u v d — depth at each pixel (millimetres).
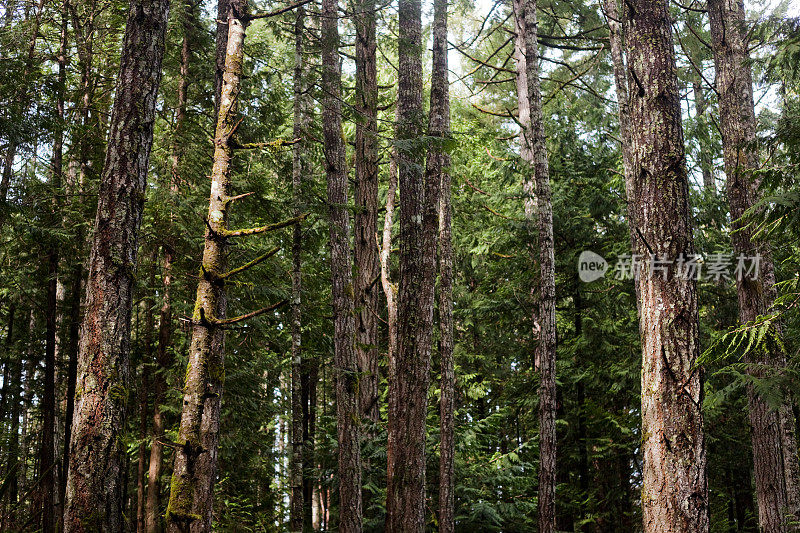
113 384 6855
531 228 16250
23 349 15094
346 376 10117
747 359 10477
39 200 11797
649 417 6070
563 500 15539
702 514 5750
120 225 7188
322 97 11461
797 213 7121
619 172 16578
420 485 9336
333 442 12156
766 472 10375
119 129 7391
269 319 14906
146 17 7688
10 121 10047
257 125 14555
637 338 15836
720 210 16266
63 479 12234
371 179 14016
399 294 9977
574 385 16609
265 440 18688
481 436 13102
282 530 16203
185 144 14312
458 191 21031
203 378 6008
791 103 16219
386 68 21156
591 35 17844
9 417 17672
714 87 12328
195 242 13766
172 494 5828
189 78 14867
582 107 18719
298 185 10109
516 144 22688
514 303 16719
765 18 11148
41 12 13414
